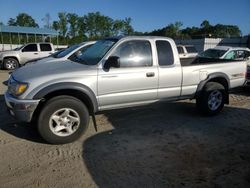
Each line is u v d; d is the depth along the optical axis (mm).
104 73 5191
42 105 4855
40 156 4465
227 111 7305
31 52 17656
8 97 4930
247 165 4305
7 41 41969
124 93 5438
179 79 6051
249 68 9852
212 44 33719
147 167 4172
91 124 6008
